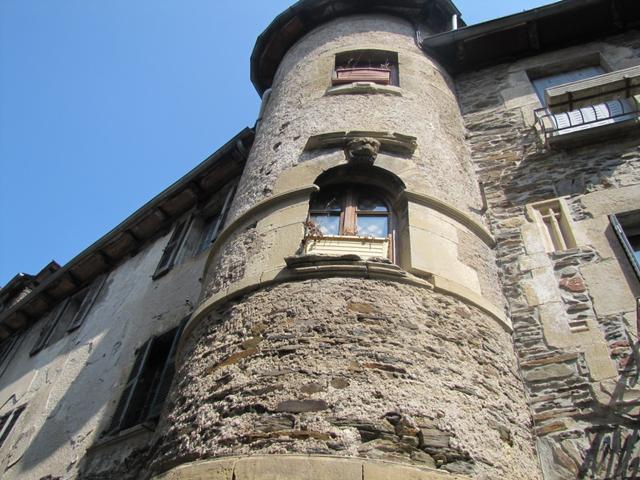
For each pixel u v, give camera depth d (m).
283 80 9.39
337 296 4.85
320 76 8.65
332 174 6.50
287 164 6.86
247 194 6.99
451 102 8.80
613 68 8.66
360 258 5.14
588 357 5.07
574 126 7.29
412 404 4.10
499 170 7.61
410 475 3.58
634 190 6.42
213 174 10.70
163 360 7.96
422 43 9.57
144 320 8.95
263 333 4.71
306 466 3.56
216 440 4.05
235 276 5.66
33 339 12.38
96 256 12.10
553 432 4.68
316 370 4.27
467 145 8.25
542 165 7.37
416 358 4.46
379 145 6.61
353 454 3.72
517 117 8.44
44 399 9.44
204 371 4.77
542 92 8.99
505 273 6.14
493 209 7.04
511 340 5.43
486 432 4.27
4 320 13.59
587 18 9.30
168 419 4.75
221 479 3.61
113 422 7.29
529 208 6.79
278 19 10.53
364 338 4.51
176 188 10.88
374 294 4.89
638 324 4.95
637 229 6.12
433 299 5.05
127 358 8.41
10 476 8.23
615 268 5.68
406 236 5.68
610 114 7.42
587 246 6.02
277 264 5.38
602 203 6.43
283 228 5.84
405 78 8.47
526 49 9.66
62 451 7.75
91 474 6.88
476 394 4.48
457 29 9.69
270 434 3.90
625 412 4.58
